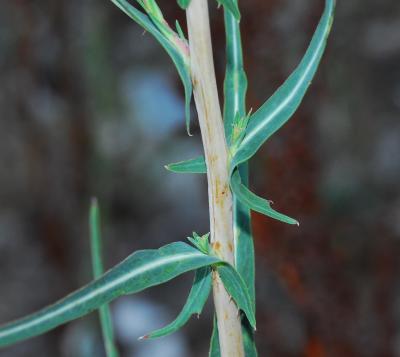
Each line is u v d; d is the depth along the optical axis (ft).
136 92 4.42
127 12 0.88
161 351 3.56
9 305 3.71
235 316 0.93
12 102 3.55
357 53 4.18
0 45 3.55
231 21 0.98
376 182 3.77
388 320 2.66
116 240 4.10
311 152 2.54
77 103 3.56
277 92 0.93
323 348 2.58
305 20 2.97
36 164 3.56
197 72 0.89
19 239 3.90
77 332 3.38
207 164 0.91
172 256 0.90
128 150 4.31
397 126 4.10
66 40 3.52
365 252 3.09
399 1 4.31
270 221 2.51
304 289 2.55
